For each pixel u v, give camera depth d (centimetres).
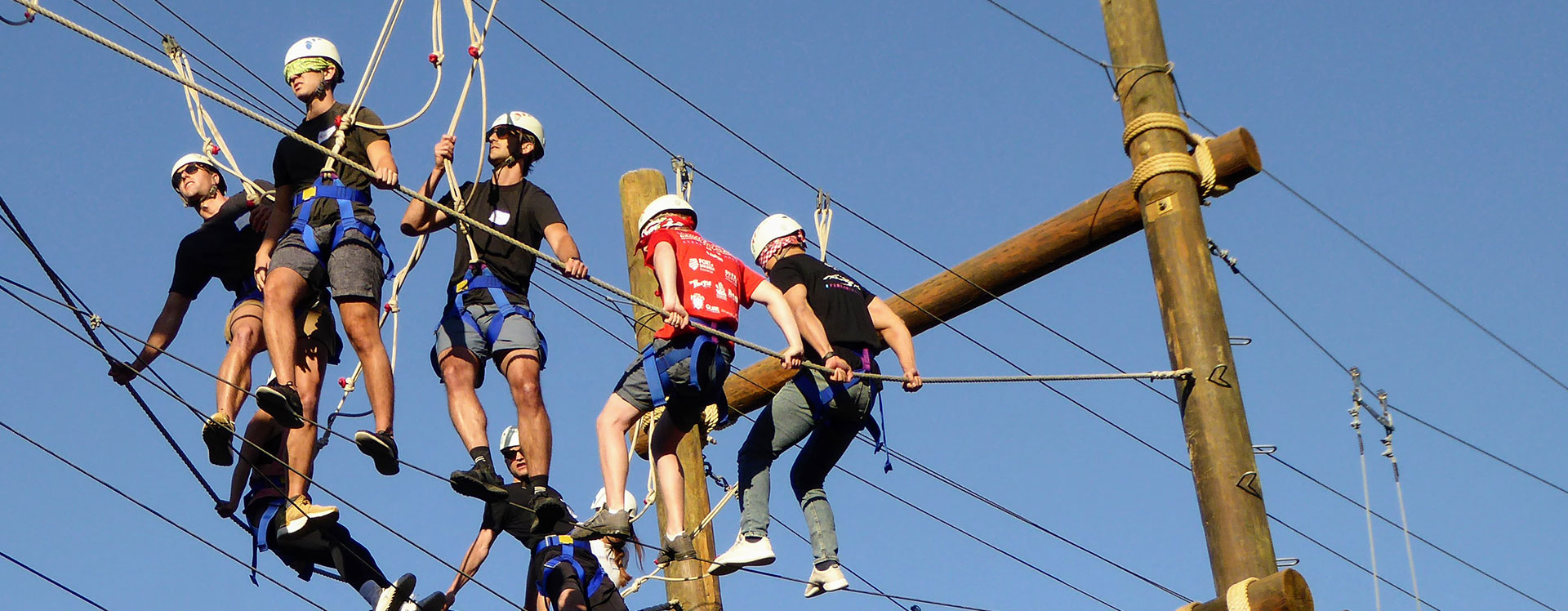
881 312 927
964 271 1073
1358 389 1218
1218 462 953
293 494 827
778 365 1108
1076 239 1038
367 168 768
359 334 817
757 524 882
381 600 837
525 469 973
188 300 888
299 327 841
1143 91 1029
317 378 852
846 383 884
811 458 919
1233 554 934
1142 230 1036
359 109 836
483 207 859
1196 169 1010
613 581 996
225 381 808
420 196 780
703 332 839
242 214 891
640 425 1086
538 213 852
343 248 822
